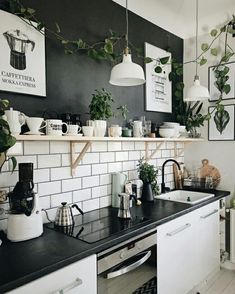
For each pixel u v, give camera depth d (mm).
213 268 2529
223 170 2844
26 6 1633
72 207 1812
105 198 2156
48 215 1767
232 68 2752
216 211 2525
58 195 1827
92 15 2064
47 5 1755
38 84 1684
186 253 2076
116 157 2254
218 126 2855
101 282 1349
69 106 1882
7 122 1289
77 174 1945
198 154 3020
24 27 1619
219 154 2871
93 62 2061
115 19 2260
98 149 2104
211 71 2885
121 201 1828
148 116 2637
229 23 2703
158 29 2736
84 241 1388
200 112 2977
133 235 1542
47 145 1760
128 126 2355
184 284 2064
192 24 3010
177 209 2045
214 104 2877
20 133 1456
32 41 1657
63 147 1853
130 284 1536
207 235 2385
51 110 1771
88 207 2023
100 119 1878
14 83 1572
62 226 1643
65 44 1858
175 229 1935
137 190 2354
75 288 1211
